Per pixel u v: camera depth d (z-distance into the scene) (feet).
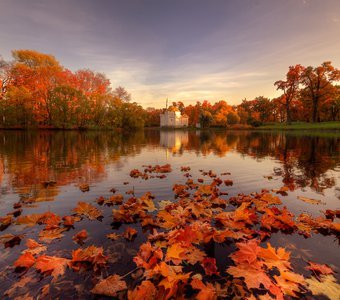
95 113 164.04
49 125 149.07
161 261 8.33
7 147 49.62
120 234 10.80
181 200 15.17
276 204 15.15
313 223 11.73
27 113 134.41
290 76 178.81
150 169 26.16
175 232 10.21
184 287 7.25
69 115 149.69
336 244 9.96
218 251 9.32
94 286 7.31
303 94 183.83
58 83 152.15
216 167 28.63
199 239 9.86
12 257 9.00
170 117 286.66
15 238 10.29
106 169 26.96
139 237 10.51
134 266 8.31
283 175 23.97
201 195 16.97
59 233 10.89
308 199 16.05
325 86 167.32
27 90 137.80
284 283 7.23
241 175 24.03
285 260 8.36
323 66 165.48
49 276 7.81
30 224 11.88
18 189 18.54
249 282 7.14
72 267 8.19
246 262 8.16
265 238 10.48
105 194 17.26
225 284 7.32
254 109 289.53
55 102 144.46
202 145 61.11
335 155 40.19
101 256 8.57
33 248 9.49
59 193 17.49
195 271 8.04
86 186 18.92
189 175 23.66
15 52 150.61
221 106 296.92
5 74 142.10
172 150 48.47
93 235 10.75
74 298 6.84
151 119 325.01
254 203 14.69
